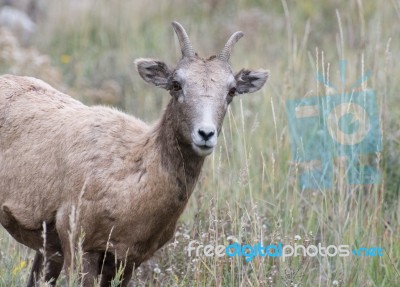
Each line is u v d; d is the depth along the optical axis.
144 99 36.03
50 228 19.94
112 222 18.81
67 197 19.28
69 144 19.62
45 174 19.81
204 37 45.50
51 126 20.30
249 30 45.16
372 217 22.84
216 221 20.33
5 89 21.47
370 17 42.59
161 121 19.27
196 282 19.92
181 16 49.81
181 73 18.98
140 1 49.31
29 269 22.22
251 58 38.56
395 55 32.53
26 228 20.22
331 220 23.09
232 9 50.03
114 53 43.25
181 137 18.77
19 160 20.33
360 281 21.28
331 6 47.47
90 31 47.78
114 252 18.94
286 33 44.53
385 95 25.83
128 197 18.77
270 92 30.08
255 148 27.03
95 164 19.11
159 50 44.19
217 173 23.73
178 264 21.31
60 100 21.33
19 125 20.72
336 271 21.58
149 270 22.06
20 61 34.78
